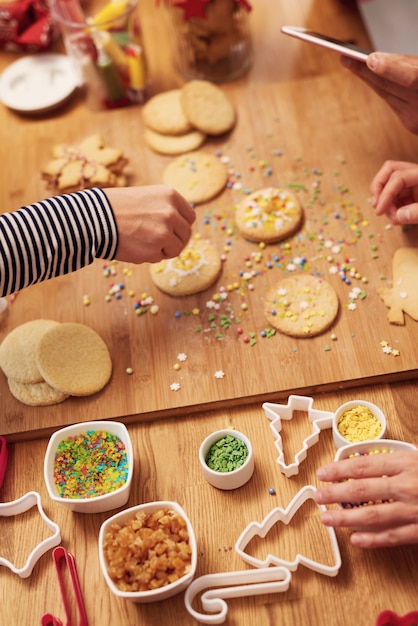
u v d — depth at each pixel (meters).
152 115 1.02
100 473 0.79
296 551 0.75
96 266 0.92
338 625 0.71
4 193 0.98
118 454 0.79
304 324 0.85
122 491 0.76
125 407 0.83
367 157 0.97
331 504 0.77
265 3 1.14
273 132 1.00
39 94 1.08
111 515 0.78
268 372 0.83
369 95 1.02
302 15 1.13
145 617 0.73
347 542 0.75
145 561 0.72
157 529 0.74
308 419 0.81
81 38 1.00
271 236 0.91
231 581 0.73
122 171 0.99
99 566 0.75
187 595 0.72
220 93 1.03
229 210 0.95
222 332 0.86
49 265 0.80
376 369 0.82
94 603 0.74
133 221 0.82
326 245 0.91
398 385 0.83
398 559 0.74
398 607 0.71
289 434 0.81
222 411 0.83
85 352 0.85
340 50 0.89
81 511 0.78
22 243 0.79
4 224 0.79
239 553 0.73
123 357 0.86
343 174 0.96
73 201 0.81
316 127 1.00
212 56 1.06
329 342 0.84
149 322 0.88
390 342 0.84
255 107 1.03
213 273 0.89
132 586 0.71
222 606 0.71
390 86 0.90
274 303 0.87
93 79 1.04
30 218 0.79
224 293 0.89
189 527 0.73
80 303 0.90
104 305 0.89
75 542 0.77
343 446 0.77
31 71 1.11
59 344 0.85
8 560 0.76
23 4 1.11
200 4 0.98
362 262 0.89
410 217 0.85
